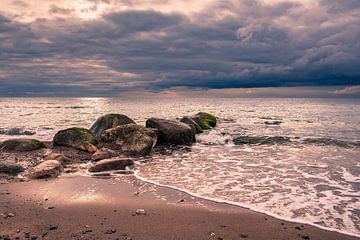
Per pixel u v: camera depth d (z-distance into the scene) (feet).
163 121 70.18
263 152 58.70
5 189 33.78
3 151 55.06
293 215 26.94
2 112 170.40
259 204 29.66
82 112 172.35
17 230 23.17
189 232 23.38
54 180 37.58
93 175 40.37
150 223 25.00
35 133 83.97
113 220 25.49
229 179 39.06
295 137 76.33
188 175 41.06
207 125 97.55
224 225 24.75
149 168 44.98
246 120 127.13
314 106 294.25
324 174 41.52
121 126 64.28
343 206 29.19
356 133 87.35
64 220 25.35
